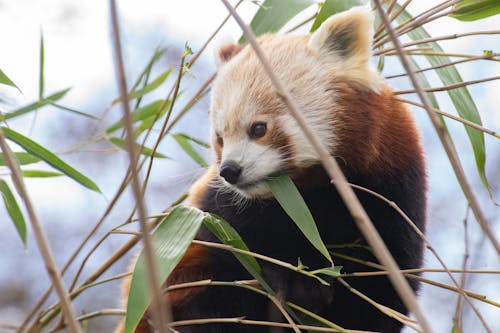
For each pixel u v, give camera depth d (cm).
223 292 838
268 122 730
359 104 761
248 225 791
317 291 762
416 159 796
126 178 754
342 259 790
